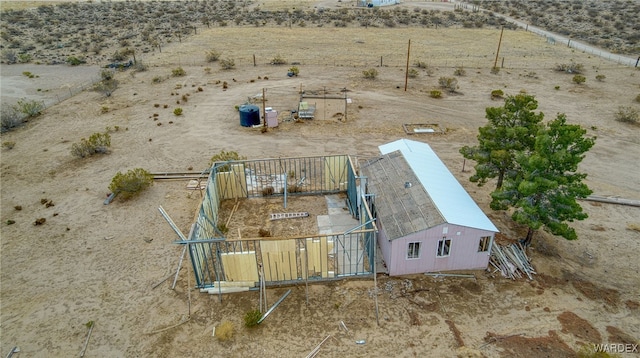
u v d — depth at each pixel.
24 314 17.81
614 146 33.00
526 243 21.34
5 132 36.28
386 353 15.76
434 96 43.72
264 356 15.77
